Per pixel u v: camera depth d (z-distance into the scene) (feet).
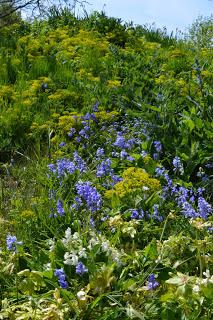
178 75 17.89
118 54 19.27
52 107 14.88
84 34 22.39
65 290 6.84
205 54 20.83
